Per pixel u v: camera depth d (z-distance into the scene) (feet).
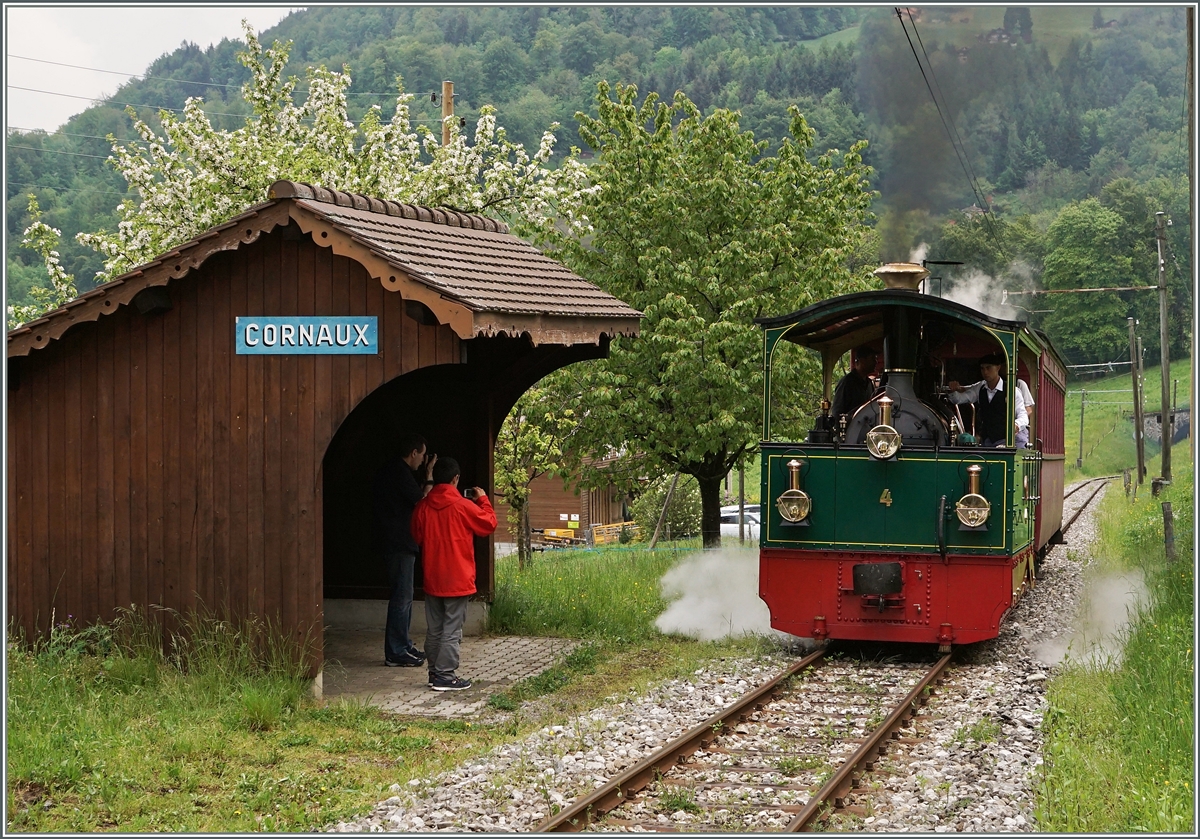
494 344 39.70
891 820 20.90
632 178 62.28
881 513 37.70
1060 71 276.00
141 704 28.78
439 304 29.07
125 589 32.14
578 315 34.81
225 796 22.94
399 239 32.24
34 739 24.99
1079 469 218.38
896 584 36.99
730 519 132.05
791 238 60.13
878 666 36.52
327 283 31.22
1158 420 225.56
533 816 20.95
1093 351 259.60
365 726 28.37
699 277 59.93
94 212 111.96
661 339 56.90
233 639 31.22
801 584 38.32
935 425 37.96
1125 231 254.88
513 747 25.81
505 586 44.37
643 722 28.19
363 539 42.01
